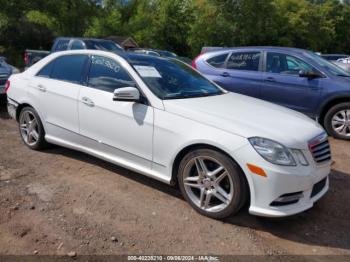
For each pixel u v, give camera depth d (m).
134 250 3.08
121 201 3.90
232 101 4.28
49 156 5.15
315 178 3.46
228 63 7.97
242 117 3.67
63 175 4.51
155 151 3.89
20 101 5.33
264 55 7.57
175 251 3.09
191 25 42.31
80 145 4.70
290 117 3.94
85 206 3.77
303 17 46.81
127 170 4.72
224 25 40.09
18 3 33.38
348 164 5.45
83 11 39.97
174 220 3.57
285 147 3.32
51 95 4.88
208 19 40.09
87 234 3.27
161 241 3.22
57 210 3.67
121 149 4.21
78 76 4.71
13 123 7.09
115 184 4.31
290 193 3.30
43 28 38.25
